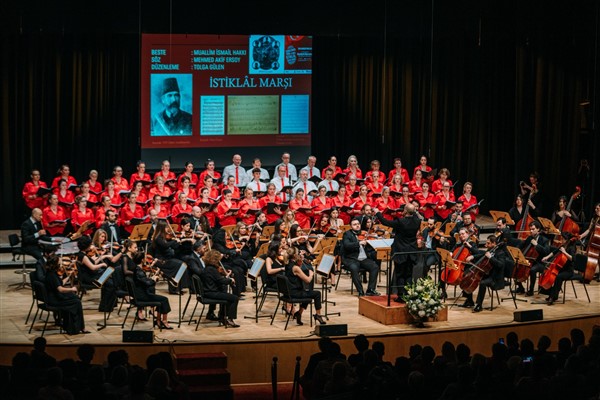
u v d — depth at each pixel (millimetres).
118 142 20328
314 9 21250
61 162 19906
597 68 20594
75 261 13828
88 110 19953
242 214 17422
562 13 20875
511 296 15688
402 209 17938
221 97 20938
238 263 15148
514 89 21766
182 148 20828
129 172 20547
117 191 18000
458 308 14742
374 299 14094
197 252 13977
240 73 20984
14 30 19078
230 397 12000
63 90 19781
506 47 21688
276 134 21469
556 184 21328
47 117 19656
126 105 20359
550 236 16859
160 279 16406
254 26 20922
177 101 20641
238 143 21234
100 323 13555
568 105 21094
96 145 20141
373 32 21625
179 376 12023
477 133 22062
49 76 19594
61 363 9766
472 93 21969
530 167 21562
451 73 21984
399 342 13086
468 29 21781
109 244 14672
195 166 20984
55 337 12797
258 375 12680
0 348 12398
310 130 21688
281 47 21188
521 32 21281
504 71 21781
